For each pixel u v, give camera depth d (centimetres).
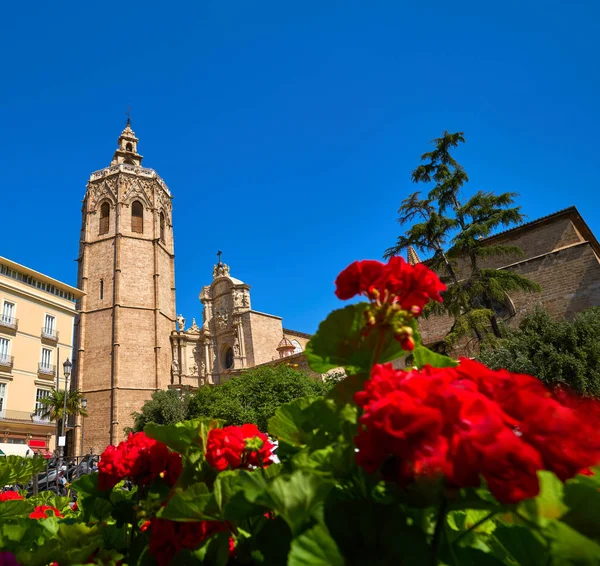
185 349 6284
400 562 135
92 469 2017
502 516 160
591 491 128
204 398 4231
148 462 285
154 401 5109
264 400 3944
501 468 115
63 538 252
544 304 2998
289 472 216
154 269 6362
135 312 6066
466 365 168
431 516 171
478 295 2592
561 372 1961
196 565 206
